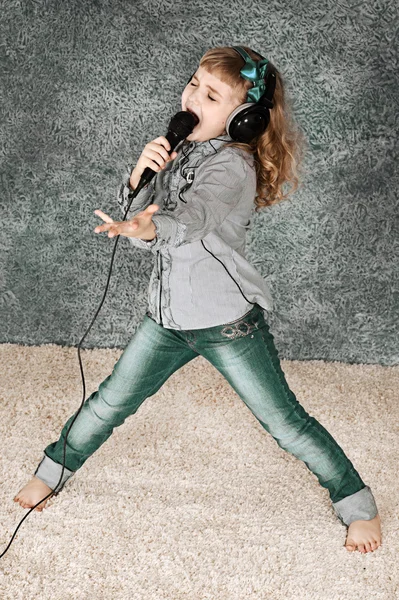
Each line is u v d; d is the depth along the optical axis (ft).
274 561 5.46
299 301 8.09
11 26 7.36
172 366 5.52
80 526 5.71
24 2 7.27
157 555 5.47
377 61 7.18
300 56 7.24
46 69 7.47
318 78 7.28
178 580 5.25
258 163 5.28
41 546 5.49
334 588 5.24
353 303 8.05
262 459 6.63
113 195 7.84
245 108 4.84
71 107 7.57
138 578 5.25
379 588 5.27
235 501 6.07
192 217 4.34
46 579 5.20
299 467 6.53
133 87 7.47
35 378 7.77
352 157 7.50
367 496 5.77
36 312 8.33
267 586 5.23
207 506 5.99
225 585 5.22
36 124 7.66
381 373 8.09
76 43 7.36
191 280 5.04
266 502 6.07
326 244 7.84
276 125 5.25
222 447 6.77
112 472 6.35
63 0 7.25
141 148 7.66
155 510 5.92
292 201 7.68
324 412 7.36
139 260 8.02
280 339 8.25
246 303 5.15
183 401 7.46
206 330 5.11
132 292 8.16
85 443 5.77
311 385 7.82
